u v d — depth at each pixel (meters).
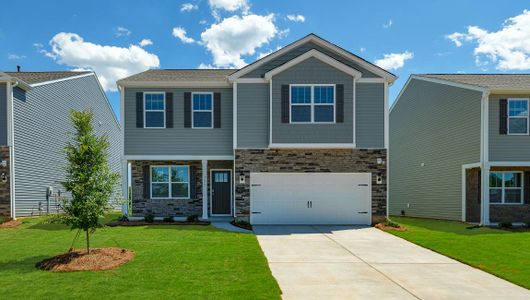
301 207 15.87
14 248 10.07
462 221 18.19
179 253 9.56
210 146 16.42
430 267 8.85
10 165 15.76
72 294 6.48
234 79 15.92
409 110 23.38
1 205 15.70
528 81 18.14
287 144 15.43
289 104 15.46
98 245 10.50
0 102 15.77
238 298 6.34
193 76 17.47
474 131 17.19
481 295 6.91
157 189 17.14
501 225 15.51
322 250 10.61
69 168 8.83
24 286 6.89
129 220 15.97
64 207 8.81
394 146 25.36
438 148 20.19
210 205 17.38
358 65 16.09
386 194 15.85
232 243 11.05
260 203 15.83
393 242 11.90
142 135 16.31
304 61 15.55
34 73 21.52
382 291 7.05
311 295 6.78
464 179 17.97
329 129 15.45
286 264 8.98
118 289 6.73
